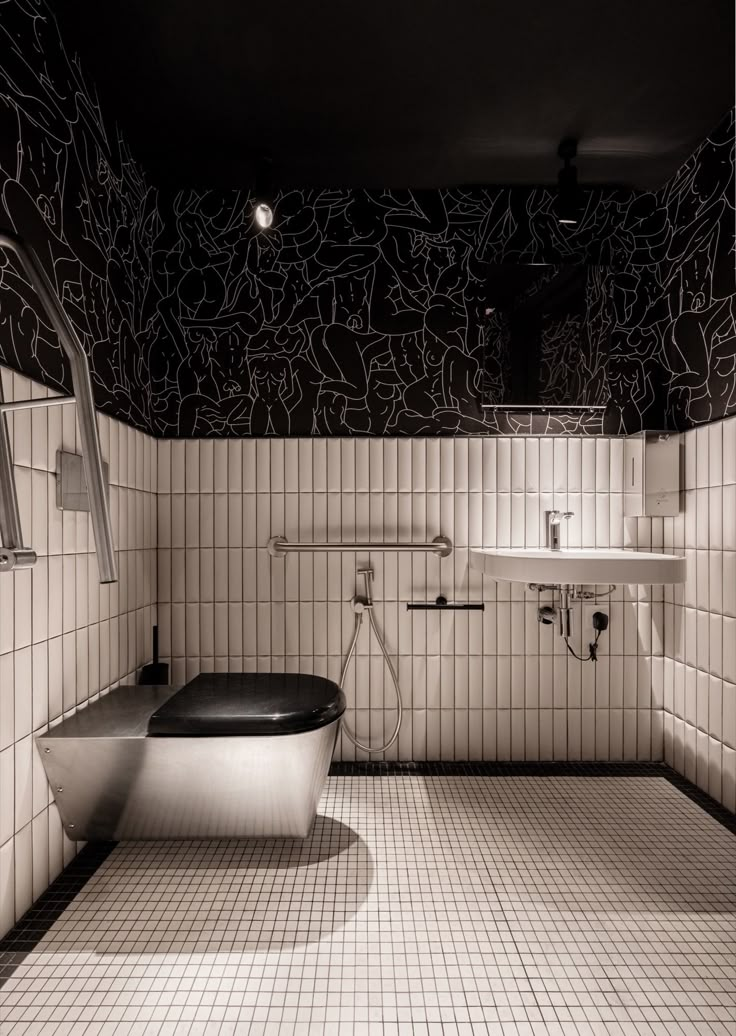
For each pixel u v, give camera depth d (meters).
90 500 1.03
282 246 2.65
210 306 2.64
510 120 2.23
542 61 1.96
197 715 1.72
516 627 2.61
